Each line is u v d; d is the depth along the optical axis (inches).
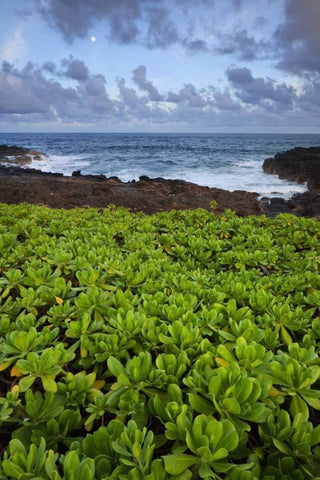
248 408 47.2
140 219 207.2
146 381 54.9
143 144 3454.7
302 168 1019.3
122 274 101.1
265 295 86.1
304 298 92.7
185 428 43.2
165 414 48.1
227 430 42.9
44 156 1788.9
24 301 84.1
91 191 602.9
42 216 198.1
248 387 48.4
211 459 40.0
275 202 611.2
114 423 45.5
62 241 137.9
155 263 118.7
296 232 176.2
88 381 56.9
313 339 74.7
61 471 47.3
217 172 1266.0
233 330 69.1
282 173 1089.4
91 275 94.5
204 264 141.9
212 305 84.2
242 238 161.8
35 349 65.3
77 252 123.1
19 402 52.0
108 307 80.4
